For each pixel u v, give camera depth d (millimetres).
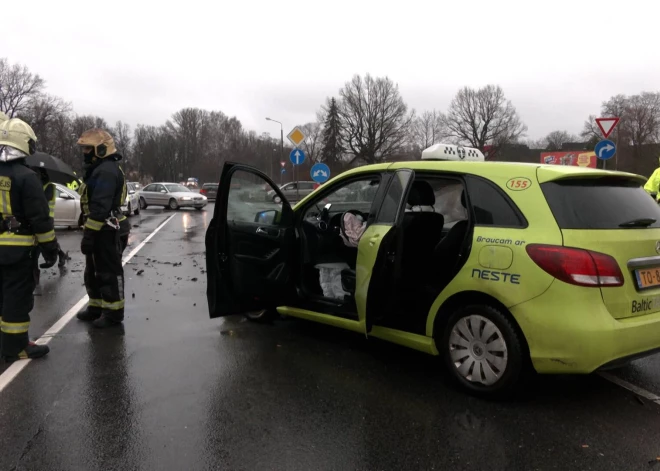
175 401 3314
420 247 4074
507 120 72000
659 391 3473
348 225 4590
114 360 4043
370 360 4055
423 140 77562
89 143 4629
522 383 3184
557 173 3148
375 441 2820
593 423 3012
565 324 2873
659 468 2555
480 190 3434
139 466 2580
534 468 2559
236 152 93312
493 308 3221
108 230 4789
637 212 3291
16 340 3984
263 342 4496
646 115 62812
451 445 2773
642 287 3100
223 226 4172
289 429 2951
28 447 2750
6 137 3742
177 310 5578
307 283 4688
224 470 2549
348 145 73000
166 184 26391
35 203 3803
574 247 2924
